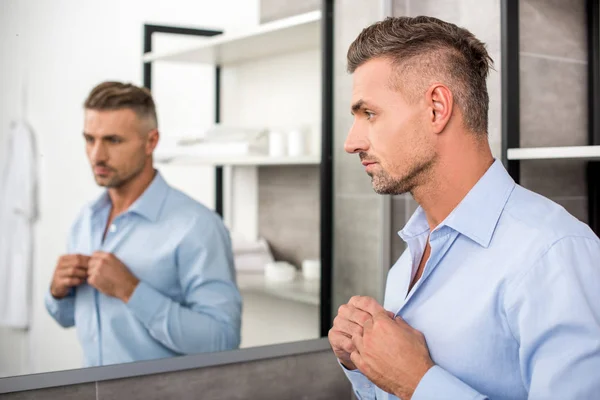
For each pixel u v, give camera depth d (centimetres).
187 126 231
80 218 163
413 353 73
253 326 209
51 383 108
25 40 202
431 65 77
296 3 205
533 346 67
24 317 200
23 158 203
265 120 221
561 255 69
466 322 74
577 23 146
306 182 208
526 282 69
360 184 152
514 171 129
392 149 78
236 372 128
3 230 200
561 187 144
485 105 80
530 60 137
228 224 235
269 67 219
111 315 149
